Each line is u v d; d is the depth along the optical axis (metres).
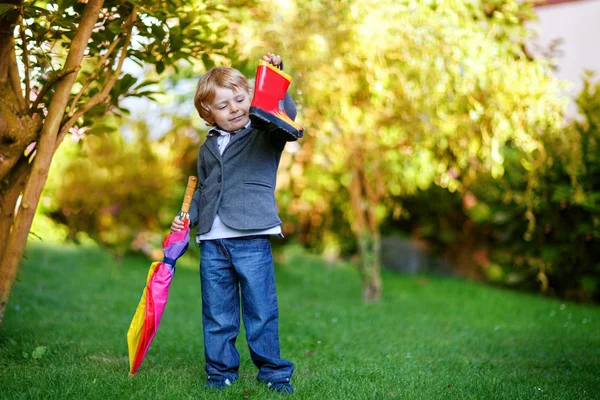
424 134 5.27
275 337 2.81
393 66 4.93
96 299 5.29
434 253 8.09
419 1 4.59
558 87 5.16
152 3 3.13
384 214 7.76
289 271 7.72
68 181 7.72
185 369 3.16
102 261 7.11
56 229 7.92
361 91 5.34
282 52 4.72
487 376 3.12
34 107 3.08
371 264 6.00
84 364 3.11
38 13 2.88
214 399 2.57
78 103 3.39
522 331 4.62
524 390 2.84
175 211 7.73
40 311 4.53
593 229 6.04
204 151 2.89
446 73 4.83
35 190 2.94
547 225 6.43
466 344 4.06
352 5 4.61
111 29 3.07
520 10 4.97
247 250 2.76
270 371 2.79
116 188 7.73
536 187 6.22
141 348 2.76
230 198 2.76
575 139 5.89
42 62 3.18
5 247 3.12
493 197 6.78
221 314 2.82
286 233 7.65
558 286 6.68
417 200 7.90
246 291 2.77
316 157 5.90
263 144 2.80
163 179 7.69
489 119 5.11
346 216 7.84
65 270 6.48
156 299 2.75
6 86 3.12
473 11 4.88
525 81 4.91
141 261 7.59
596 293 6.40
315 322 4.75
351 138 5.52
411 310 5.54
